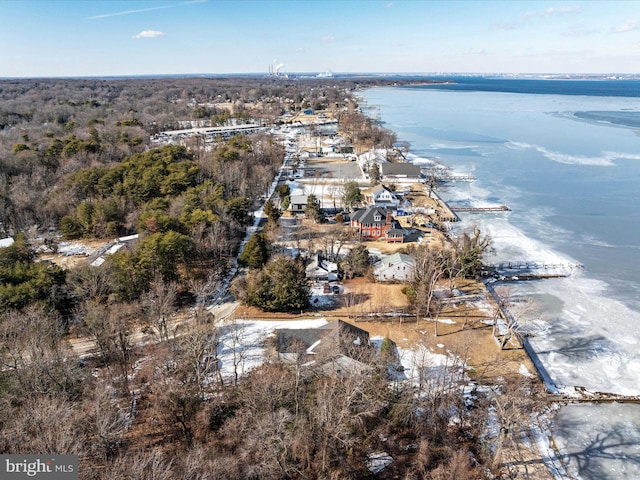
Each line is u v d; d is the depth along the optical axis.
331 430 35.91
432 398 43.66
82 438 32.88
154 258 63.03
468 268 72.50
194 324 52.34
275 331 58.28
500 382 49.91
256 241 72.25
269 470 33.53
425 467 38.69
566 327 61.91
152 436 39.31
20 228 85.81
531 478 39.19
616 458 41.84
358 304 65.38
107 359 48.12
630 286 72.69
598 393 49.72
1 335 45.09
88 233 86.69
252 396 40.47
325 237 88.44
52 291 56.12
